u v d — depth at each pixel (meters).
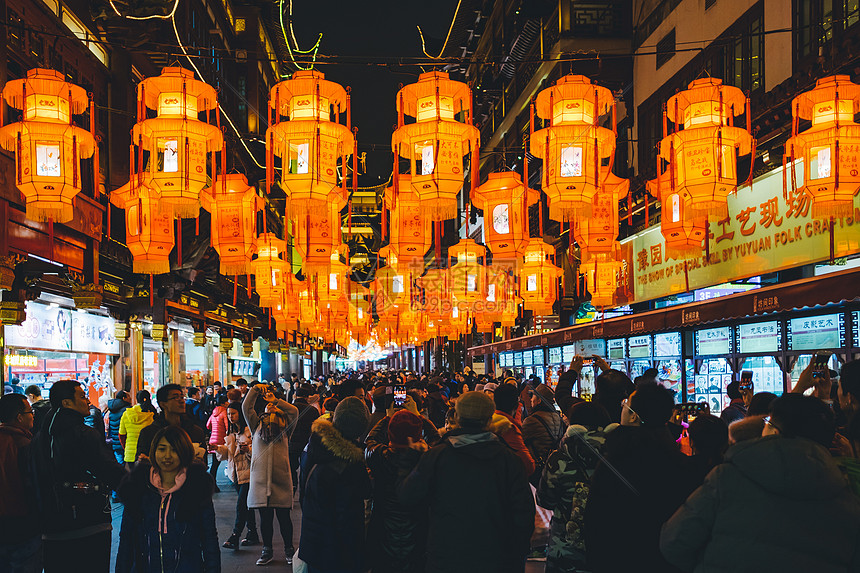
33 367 14.39
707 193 7.02
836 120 6.77
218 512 10.78
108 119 17.02
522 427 7.16
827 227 10.88
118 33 16.70
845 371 3.92
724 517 2.84
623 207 18.84
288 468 7.82
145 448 5.52
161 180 7.12
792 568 2.68
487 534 4.02
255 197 9.17
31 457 5.17
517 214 9.32
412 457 4.93
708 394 13.55
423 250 9.27
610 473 3.80
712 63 15.73
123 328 17.03
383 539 4.95
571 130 7.51
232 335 30.14
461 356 46.44
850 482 3.17
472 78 43.03
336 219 8.21
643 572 3.62
